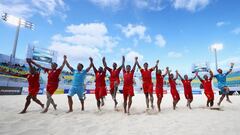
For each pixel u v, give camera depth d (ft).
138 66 24.03
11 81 72.64
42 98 42.39
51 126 14.12
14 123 14.57
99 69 22.86
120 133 12.59
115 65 25.61
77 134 12.28
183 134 12.37
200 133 12.57
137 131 13.12
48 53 110.42
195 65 138.72
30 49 103.60
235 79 96.68
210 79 26.81
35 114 18.78
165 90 109.09
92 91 100.17
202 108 26.12
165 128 13.99
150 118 17.99
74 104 31.01
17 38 101.50
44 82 84.94
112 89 24.93
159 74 23.71
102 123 15.53
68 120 16.34
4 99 36.96
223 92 27.94
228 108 25.68
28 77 20.48
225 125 14.88
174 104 24.90
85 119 16.99
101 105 28.07
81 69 22.09
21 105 26.43
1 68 70.23
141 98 49.98
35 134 12.00
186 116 19.20
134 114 20.39
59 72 21.33
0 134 11.68
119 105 29.89
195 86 112.16
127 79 20.95
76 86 21.40
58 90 87.35
